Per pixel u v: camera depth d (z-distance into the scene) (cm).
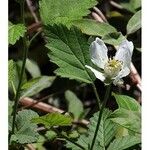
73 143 36
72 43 36
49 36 36
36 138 36
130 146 35
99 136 36
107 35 41
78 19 37
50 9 37
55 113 34
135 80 46
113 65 33
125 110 32
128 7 52
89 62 35
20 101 48
